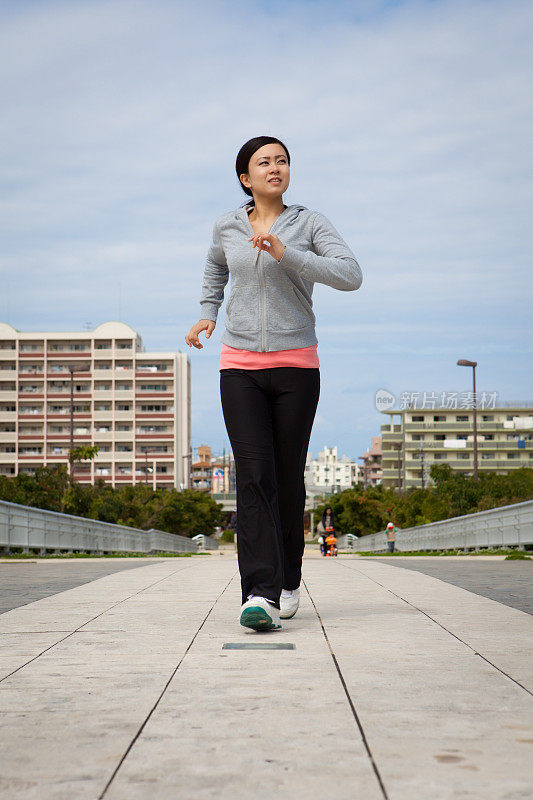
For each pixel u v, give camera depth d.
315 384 4.00
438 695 2.40
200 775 1.69
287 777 1.67
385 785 1.62
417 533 29.39
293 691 2.46
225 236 4.06
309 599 5.20
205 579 7.32
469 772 1.70
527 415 99.69
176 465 101.56
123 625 4.00
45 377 102.38
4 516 14.81
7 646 3.38
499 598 5.36
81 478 100.88
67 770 1.73
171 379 102.88
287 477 4.03
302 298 3.93
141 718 2.15
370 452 152.75
